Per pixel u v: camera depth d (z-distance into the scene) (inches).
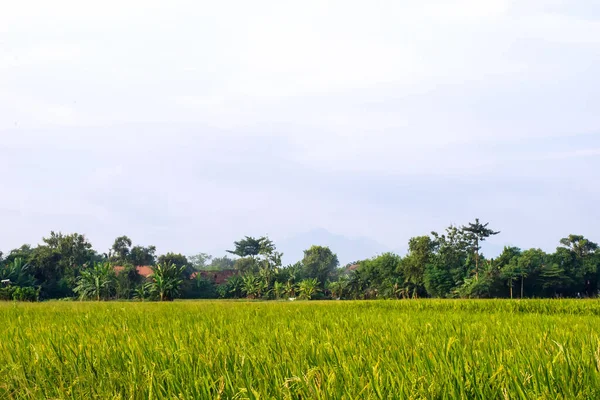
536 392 165.2
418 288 3964.1
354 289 4215.1
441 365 195.5
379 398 166.1
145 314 611.5
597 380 172.6
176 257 4530.0
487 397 166.9
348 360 220.2
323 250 5915.4
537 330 348.5
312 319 514.9
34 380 218.7
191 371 209.6
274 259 5064.0
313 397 168.9
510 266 3587.6
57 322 499.8
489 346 253.4
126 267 3767.2
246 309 742.5
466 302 995.3
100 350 267.6
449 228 3858.3
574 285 3779.5
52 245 3937.0
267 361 222.2
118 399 182.9
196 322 473.1
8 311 700.7
